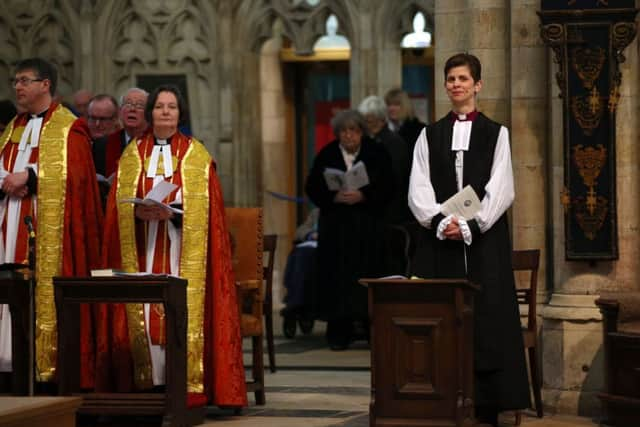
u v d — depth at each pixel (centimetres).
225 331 1288
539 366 1391
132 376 1292
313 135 2633
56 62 2411
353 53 2350
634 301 1233
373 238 1892
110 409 1214
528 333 1292
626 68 1318
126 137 1517
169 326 1201
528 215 1417
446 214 1184
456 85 1209
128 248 1288
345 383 1562
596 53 1291
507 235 1214
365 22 2341
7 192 1323
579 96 1298
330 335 1925
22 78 1339
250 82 2419
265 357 1838
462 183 1202
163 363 1283
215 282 1293
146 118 1314
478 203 1179
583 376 1320
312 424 1261
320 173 1914
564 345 1323
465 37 1466
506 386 1191
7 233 1327
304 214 2617
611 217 1300
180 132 1342
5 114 1520
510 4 1427
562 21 1292
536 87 1415
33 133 1340
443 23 1475
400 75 2348
